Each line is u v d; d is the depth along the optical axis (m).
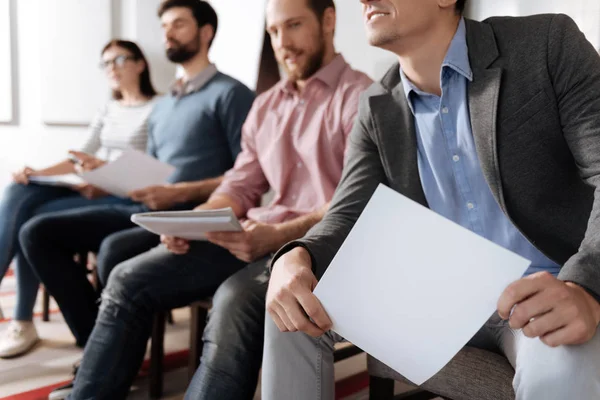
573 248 0.92
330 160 1.51
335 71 1.55
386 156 1.04
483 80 0.92
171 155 2.14
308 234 1.01
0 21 3.24
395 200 0.69
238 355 1.12
